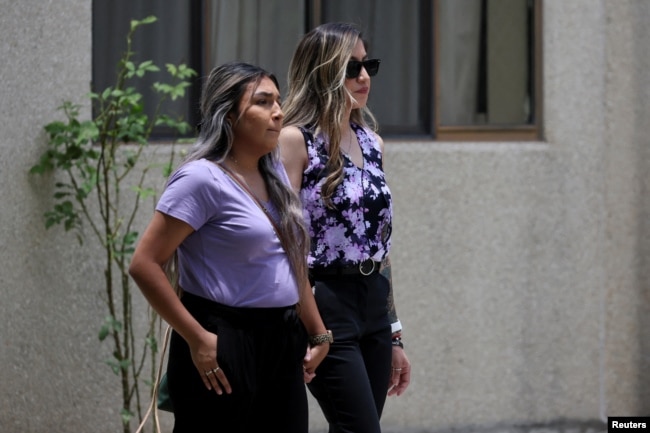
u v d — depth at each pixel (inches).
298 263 374.3
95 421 625.0
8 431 608.7
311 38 434.3
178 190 354.3
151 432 634.8
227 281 358.6
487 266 681.6
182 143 648.4
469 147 679.7
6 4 607.8
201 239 360.2
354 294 418.3
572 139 694.5
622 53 700.7
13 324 609.0
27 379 612.4
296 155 418.9
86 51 624.1
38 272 612.7
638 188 701.3
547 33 693.3
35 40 612.7
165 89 610.5
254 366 362.3
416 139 695.1
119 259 624.4
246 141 367.9
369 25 693.3
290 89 440.8
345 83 431.2
